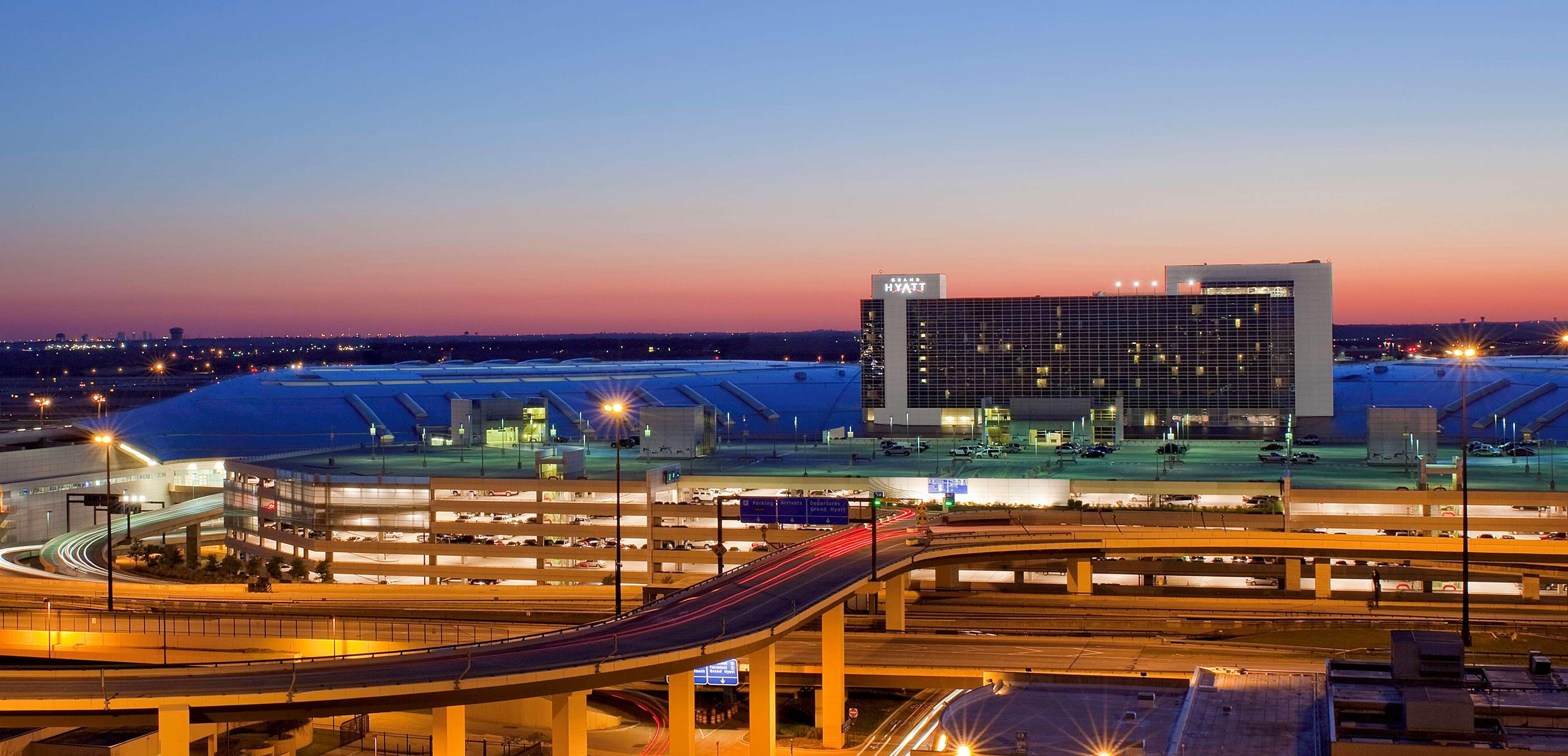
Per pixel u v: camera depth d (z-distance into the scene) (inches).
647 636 4606.3
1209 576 7824.8
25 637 5585.6
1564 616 6692.9
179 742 3853.3
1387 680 3870.6
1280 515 7819.9
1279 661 5378.9
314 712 3941.9
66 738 4827.8
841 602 5275.6
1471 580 7534.5
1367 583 7746.1
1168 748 3809.1
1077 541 7017.7
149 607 6387.8
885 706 5610.2
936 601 7288.4
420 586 6998.0
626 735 5295.3
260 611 6190.9
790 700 5728.3
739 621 4803.2
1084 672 5152.6
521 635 5315.0
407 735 5369.1
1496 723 3481.8
